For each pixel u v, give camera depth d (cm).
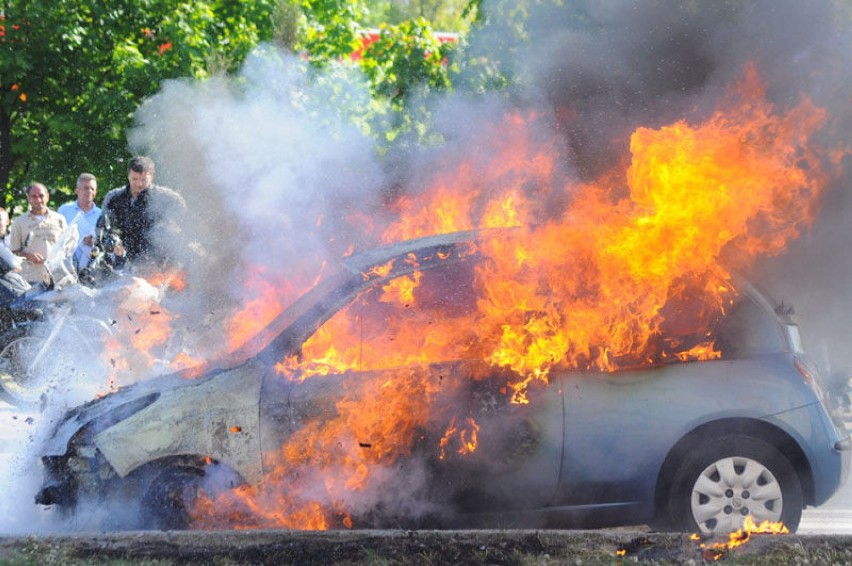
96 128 2812
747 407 967
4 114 2955
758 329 1004
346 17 3058
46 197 2048
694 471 962
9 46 2814
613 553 847
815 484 977
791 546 849
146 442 952
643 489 967
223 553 847
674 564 830
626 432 964
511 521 970
